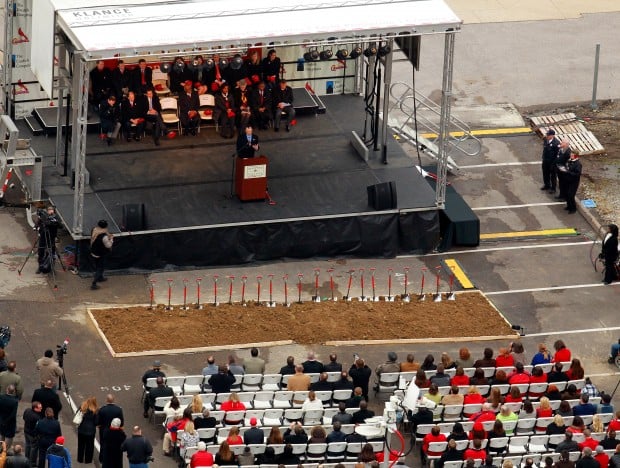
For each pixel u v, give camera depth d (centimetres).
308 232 13812
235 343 12644
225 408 11425
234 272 13588
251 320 12938
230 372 11794
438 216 14138
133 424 11638
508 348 12438
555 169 14912
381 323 13038
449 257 14075
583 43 17675
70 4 13350
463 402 11638
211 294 13275
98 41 12800
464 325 13100
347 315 13088
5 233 13788
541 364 12188
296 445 10988
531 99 16600
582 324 13300
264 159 13862
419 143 15238
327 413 11562
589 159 15788
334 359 11938
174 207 13825
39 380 12038
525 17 18100
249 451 10900
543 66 17188
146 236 13400
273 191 14188
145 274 13475
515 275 13888
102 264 13225
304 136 15162
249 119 15138
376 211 13938
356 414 11288
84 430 10994
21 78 14775
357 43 14462
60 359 11906
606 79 17050
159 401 11450
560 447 11100
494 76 16938
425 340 12888
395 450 11431
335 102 15825
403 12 13488
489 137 15912
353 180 14438
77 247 13300
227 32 13050
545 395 11981
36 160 13650
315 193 14200
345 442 11088
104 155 14550
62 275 13338
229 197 14050
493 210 14775
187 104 14962
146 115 14762
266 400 11719
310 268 13738
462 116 16238
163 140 14950
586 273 13988
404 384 11750
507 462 10362
